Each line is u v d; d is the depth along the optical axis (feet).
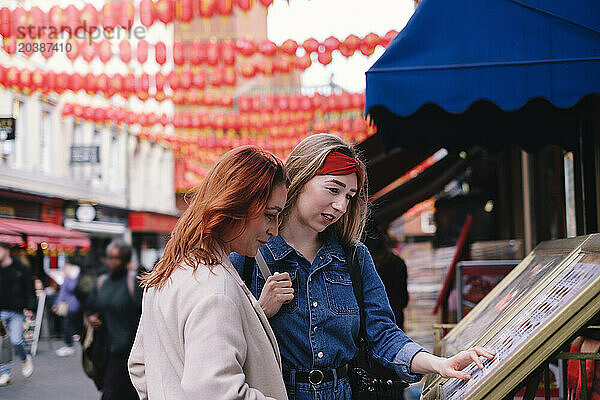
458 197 37.70
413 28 11.52
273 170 6.55
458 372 7.00
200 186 6.62
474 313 10.32
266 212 6.60
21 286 34.94
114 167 99.09
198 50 33.68
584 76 10.79
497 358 6.28
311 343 7.90
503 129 16.20
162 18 24.91
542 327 5.56
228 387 5.67
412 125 16.14
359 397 8.35
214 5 24.16
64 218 81.76
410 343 8.03
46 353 45.24
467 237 22.84
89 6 25.45
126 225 103.86
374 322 8.41
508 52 11.09
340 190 7.93
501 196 36.47
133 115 62.03
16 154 69.82
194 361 5.79
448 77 11.16
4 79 39.70
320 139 8.11
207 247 6.32
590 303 5.46
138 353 6.84
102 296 20.65
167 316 6.20
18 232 65.26
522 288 8.44
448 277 22.57
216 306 5.97
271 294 7.72
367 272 8.60
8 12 25.86
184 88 40.88
